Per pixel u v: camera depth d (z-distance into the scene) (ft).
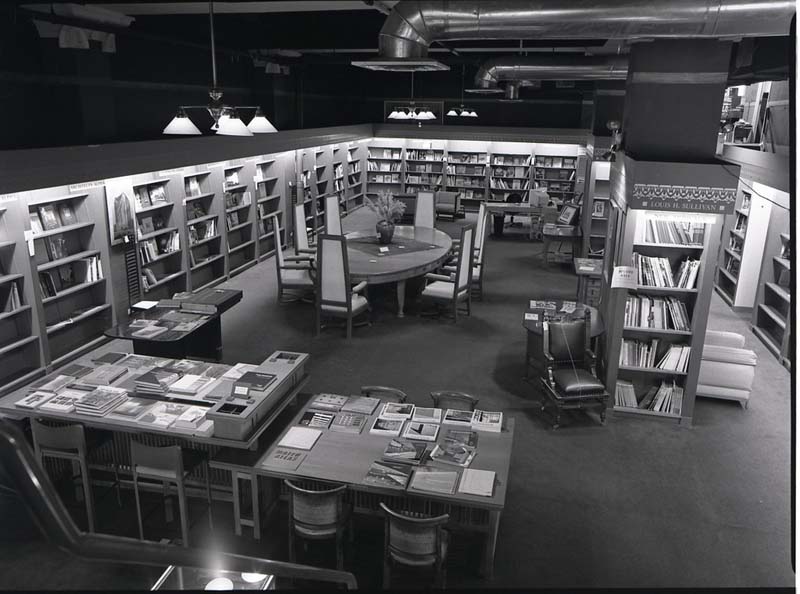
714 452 21.15
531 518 17.38
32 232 24.88
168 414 17.20
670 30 15.97
